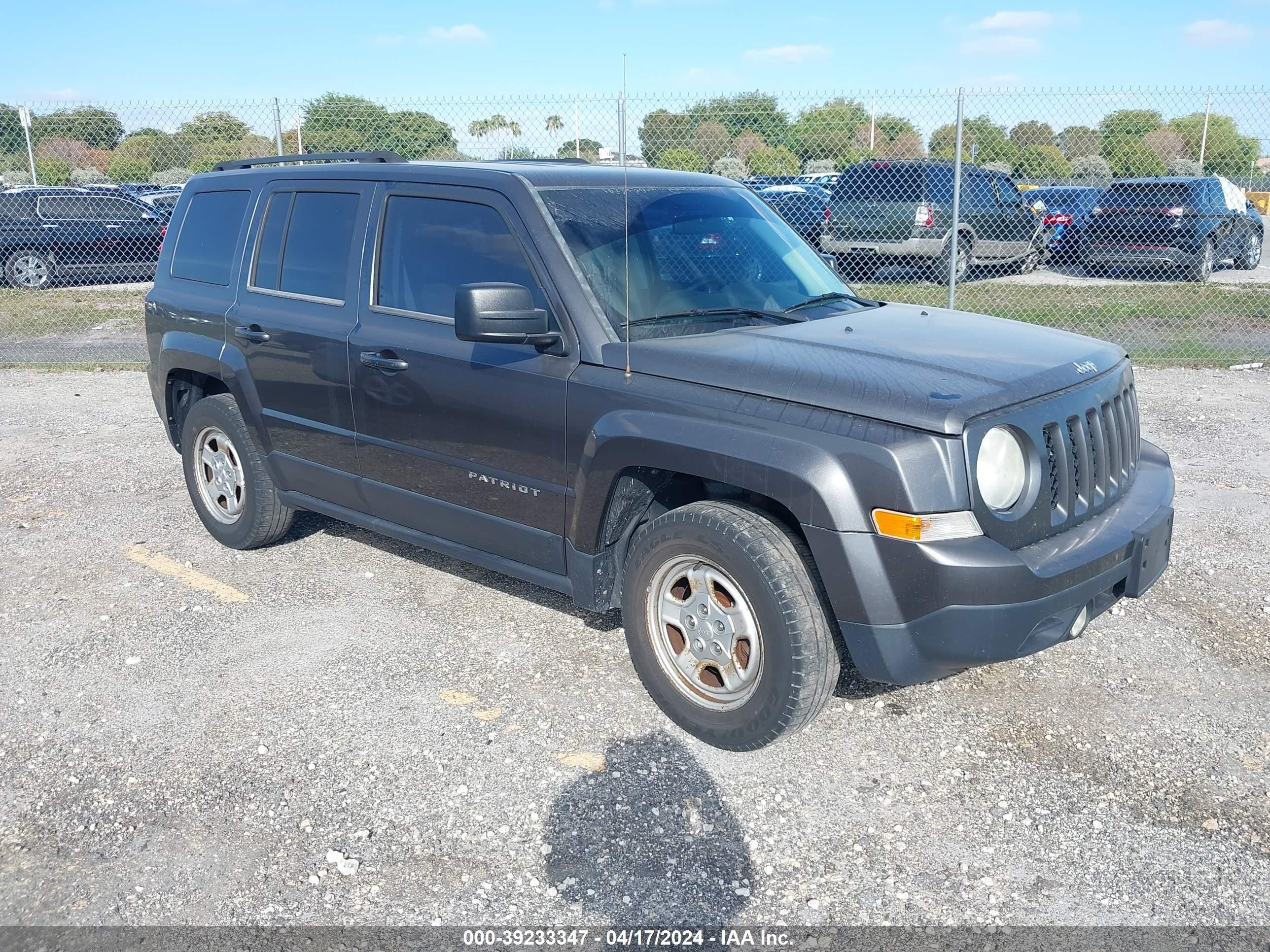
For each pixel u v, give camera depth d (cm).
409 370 417
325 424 463
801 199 1584
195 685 407
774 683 329
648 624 367
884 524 304
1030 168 1644
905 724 373
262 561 534
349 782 342
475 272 403
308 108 1211
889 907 283
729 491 365
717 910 283
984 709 382
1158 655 421
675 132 1149
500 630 452
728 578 339
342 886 294
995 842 310
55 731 375
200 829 320
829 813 324
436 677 411
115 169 1848
